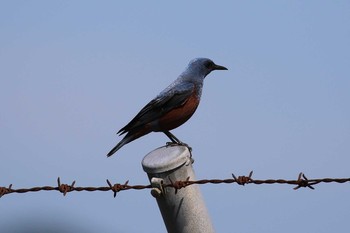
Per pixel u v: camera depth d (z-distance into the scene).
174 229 9.57
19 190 10.72
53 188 10.70
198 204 9.46
